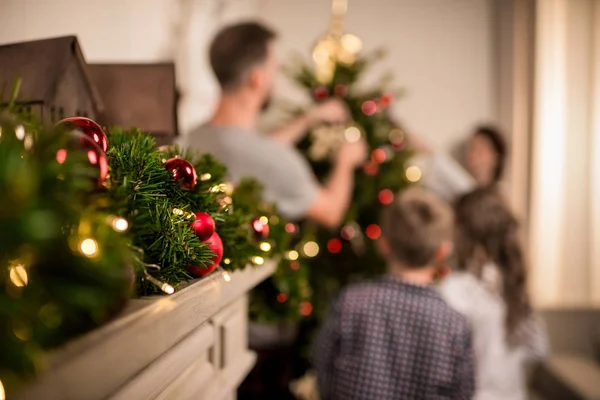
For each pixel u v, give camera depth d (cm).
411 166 204
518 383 150
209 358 62
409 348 110
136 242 42
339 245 185
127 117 76
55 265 25
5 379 23
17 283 25
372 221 190
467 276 153
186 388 51
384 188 189
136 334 33
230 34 124
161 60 155
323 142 171
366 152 184
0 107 41
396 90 287
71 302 25
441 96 287
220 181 64
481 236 159
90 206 32
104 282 26
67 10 101
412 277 120
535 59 253
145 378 38
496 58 281
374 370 110
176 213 46
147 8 144
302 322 180
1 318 22
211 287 50
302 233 171
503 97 275
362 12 287
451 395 109
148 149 48
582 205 263
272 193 130
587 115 260
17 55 59
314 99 191
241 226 64
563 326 267
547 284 264
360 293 118
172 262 44
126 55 130
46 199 24
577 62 259
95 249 27
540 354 156
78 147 31
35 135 30
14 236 21
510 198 263
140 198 43
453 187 239
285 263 106
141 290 40
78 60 60
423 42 286
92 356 28
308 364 180
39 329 24
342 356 114
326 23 287
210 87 190
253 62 123
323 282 179
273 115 281
